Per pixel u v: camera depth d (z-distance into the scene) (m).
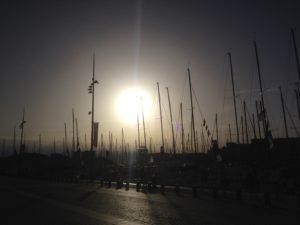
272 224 18.03
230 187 42.47
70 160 110.44
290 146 60.59
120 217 21.61
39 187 48.94
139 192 39.59
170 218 20.78
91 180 56.62
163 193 37.41
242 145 68.31
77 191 41.91
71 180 59.75
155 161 90.31
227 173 54.44
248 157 61.25
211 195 33.94
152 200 31.11
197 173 58.66
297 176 44.41
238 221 19.05
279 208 24.16
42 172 84.69
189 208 25.11
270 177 44.56
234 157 67.81
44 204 29.22
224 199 30.22
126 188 44.28
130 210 24.77
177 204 27.73
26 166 107.44
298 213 21.72
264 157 55.91
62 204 28.98
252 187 35.91
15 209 26.17
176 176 60.31
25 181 65.69
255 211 22.83
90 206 27.45
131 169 77.31
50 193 39.50
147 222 19.59
